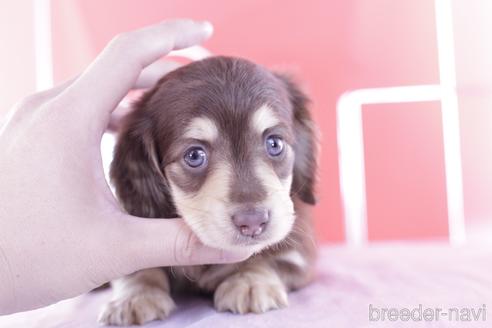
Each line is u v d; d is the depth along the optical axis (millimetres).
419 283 294
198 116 260
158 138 277
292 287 286
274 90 278
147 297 254
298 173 314
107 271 233
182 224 246
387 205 506
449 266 335
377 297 268
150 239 235
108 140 325
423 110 490
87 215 229
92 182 233
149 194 283
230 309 251
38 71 467
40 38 467
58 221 226
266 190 250
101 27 475
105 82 240
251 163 257
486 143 466
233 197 245
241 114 260
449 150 488
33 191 225
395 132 498
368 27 484
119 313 246
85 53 475
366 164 505
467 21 464
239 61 282
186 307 270
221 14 482
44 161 227
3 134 233
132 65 247
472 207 478
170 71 296
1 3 456
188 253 240
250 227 241
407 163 500
